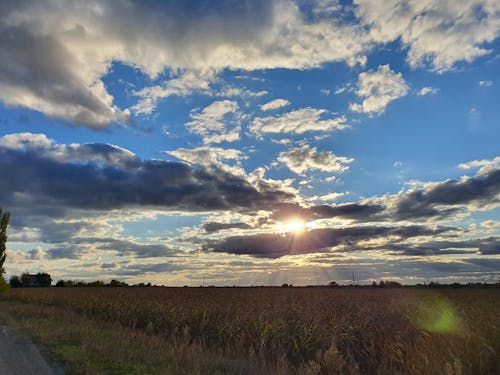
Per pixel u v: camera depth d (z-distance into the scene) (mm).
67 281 120438
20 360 11133
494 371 12219
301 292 45406
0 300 49406
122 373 9586
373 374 12719
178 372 10008
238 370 11227
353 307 24281
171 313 22328
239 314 20344
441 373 11047
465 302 28094
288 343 15820
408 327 15820
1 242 56875
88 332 16578
